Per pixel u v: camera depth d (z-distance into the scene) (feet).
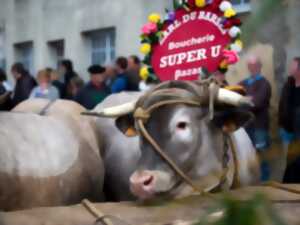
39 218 7.30
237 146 13.01
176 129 11.29
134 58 28.07
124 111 12.17
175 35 13.80
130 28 43.32
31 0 55.52
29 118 11.92
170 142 11.19
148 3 41.01
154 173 10.72
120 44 44.42
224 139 12.07
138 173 10.78
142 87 19.71
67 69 34.88
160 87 11.98
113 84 27.35
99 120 14.52
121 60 27.94
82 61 49.44
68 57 50.83
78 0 49.29
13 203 10.43
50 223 7.02
